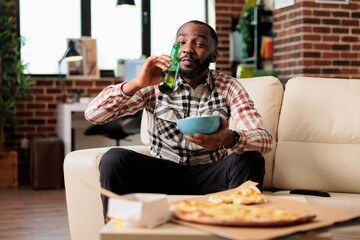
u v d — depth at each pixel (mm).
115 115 1902
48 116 5164
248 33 5422
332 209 1180
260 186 1640
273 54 5105
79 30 5348
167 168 1854
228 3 5734
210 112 1899
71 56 4676
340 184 1974
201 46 1856
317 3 4684
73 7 5309
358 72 4840
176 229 1014
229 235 938
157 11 5617
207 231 983
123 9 5488
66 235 2762
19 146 5059
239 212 1076
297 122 2070
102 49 5445
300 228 993
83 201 1906
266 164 2096
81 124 4914
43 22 5203
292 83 2158
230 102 1923
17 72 4660
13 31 5086
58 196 3936
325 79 2139
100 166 1667
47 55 5227
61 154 4297
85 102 4586
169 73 1725
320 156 2012
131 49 5539
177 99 1906
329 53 4742
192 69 1858
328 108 2062
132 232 988
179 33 1892
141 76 1716
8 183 4379
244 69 5285
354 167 1973
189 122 1418
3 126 4957
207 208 1122
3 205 3588
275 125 2143
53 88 5172
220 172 1768
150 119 1951
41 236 2738
